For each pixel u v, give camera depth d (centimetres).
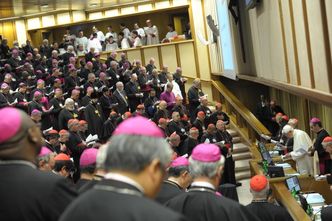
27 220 250
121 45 2412
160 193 502
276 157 1168
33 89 1702
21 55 2098
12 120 264
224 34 1745
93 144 1141
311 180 900
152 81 1862
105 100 1631
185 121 1497
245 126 1759
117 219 198
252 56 1362
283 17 958
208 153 383
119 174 215
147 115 1695
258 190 563
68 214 207
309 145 1160
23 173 259
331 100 679
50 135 1112
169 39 2356
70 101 1376
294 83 929
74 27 2656
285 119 1402
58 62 2022
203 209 375
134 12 2523
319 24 725
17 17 2620
